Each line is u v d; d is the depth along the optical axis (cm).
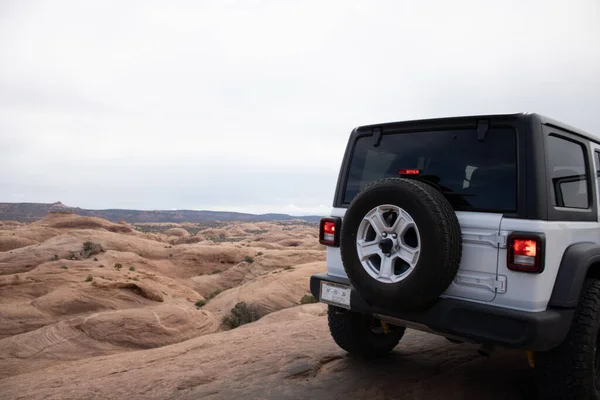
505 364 404
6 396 428
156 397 349
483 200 296
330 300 362
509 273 275
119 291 3991
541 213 275
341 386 348
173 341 2909
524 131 289
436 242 271
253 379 372
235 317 3403
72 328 2792
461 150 318
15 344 2573
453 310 287
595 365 305
